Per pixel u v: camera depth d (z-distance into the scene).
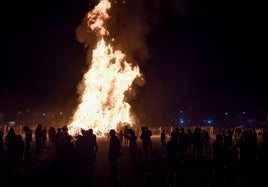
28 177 14.54
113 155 13.84
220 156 13.53
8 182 13.58
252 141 11.89
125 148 26.81
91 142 13.41
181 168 16.36
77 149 13.25
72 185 13.08
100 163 19.38
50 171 15.61
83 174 13.16
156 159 20.41
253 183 11.68
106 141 32.81
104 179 14.73
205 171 15.90
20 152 15.84
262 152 11.93
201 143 19.34
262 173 11.87
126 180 14.41
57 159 13.18
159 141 33.84
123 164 18.62
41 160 19.61
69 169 13.17
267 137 12.16
